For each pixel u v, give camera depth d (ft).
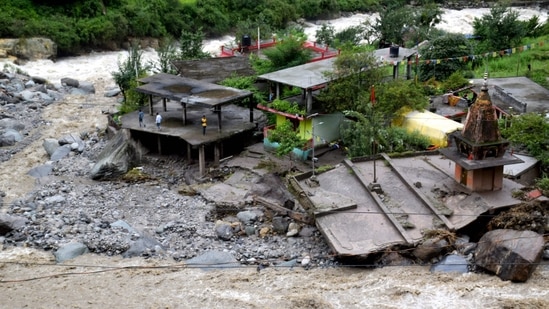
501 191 109.91
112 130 168.35
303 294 97.40
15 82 220.64
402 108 145.28
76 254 111.65
